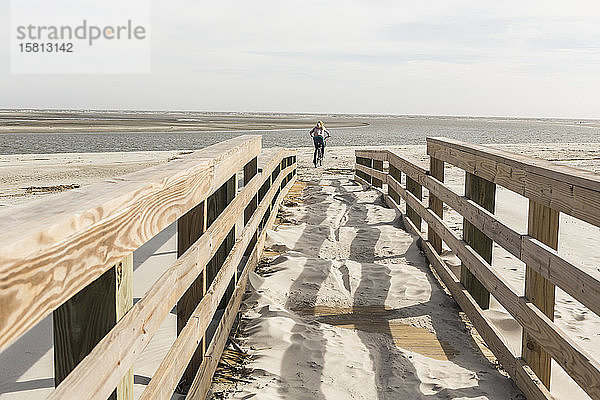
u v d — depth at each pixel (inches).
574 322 191.2
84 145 1430.9
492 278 161.3
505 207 432.8
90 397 59.6
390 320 190.2
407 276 231.6
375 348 166.4
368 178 565.3
